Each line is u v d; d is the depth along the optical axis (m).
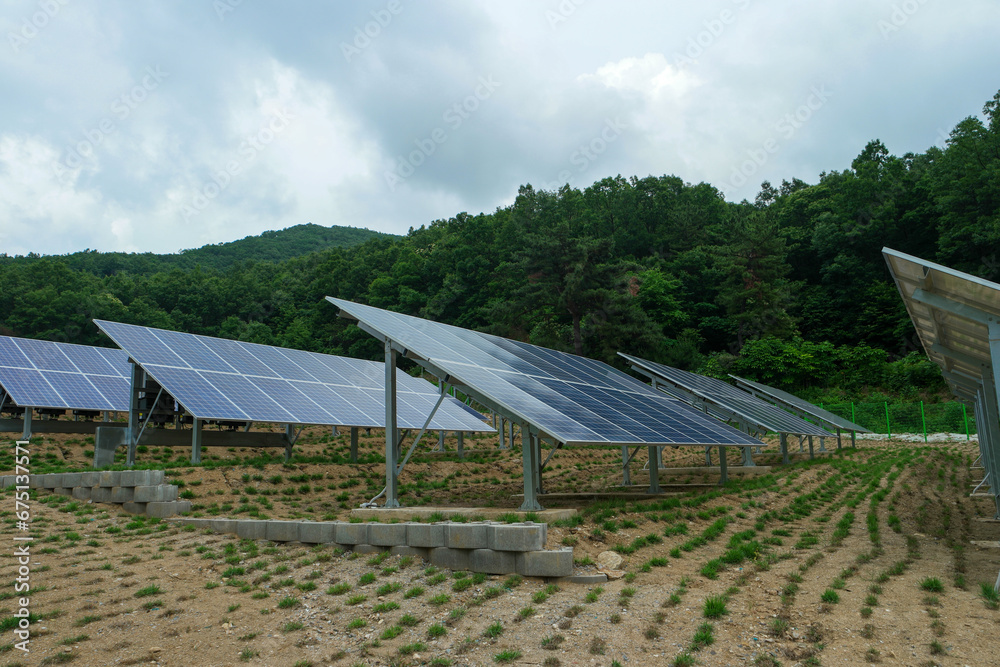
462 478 24.95
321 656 7.24
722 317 73.06
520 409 13.33
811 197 89.56
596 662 6.77
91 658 7.23
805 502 18.08
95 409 24.77
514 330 59.88
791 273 79.06
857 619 7.73
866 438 46.88
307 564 10.55
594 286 54.66
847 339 67.38
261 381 22.12
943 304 9.39
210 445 21.59
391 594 9.08
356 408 23.30
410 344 14.83
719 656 6.81
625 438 14.05
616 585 9.23
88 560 10.84
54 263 106.12
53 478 15.95
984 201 58.84
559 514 12.92
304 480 19.39
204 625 8.15
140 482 14.48
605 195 97.31
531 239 55.88
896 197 71.62
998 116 62.44
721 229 86.75
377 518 13.73
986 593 8.51
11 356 26.08
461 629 7.77
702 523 14.05
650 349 55.25
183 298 108.50
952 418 46.53
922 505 17.64
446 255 89.50
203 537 12.38
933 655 6.65
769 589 9.09
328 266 109.69
